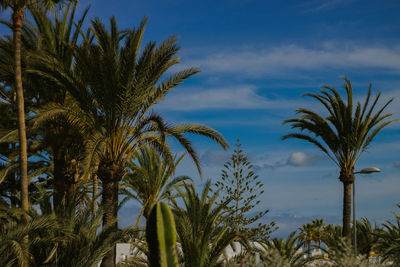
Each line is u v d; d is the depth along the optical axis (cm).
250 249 1077
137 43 1318
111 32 1483
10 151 2023
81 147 1577
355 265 679
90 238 1228
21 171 1213
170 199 2161
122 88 1330
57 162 1608
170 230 546
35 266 1129
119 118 1401
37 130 1630
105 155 1410
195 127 1473
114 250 1388
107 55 1311
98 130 1392
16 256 1012
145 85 1394
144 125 1430
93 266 1215
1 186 2008
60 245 1173
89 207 1309
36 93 1680
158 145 1509
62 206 1296
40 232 1155
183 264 1313
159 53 1384
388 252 1327
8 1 1191
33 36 1677
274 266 625
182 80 1463
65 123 1535
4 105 1795
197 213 1325
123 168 1438
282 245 1545
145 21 1348
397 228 1806
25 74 1570
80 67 1367
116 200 1402
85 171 1218
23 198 1199
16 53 1246
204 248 1270
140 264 1405
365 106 2114
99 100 1378
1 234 1070
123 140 1443
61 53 1677
